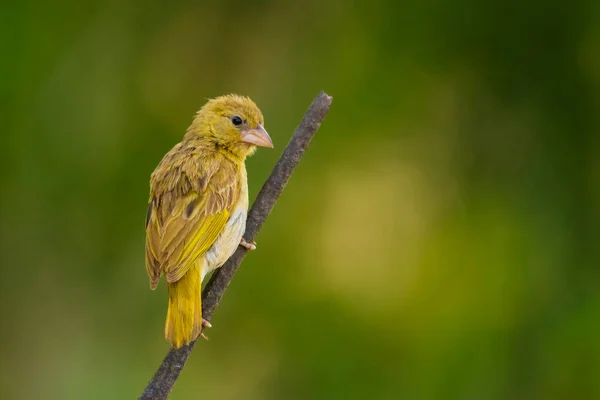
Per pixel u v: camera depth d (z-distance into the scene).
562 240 13.70
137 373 13.48
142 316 13.62
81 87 13.85
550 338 13.15
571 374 13.02
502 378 12.92
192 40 14.20
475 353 12.95
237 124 8.94
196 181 8.34
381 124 13.93
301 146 7.69
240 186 8.54
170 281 7.67
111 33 14.03
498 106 14.23
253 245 7.80
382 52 14.17
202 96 14.07
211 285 7.82
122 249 13.70
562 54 14.15
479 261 13.49
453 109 14.22
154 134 13.84
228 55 14.23
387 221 13.65
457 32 14.27
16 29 13.70
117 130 13.83
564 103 14.13
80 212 13.77
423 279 13.38
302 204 13.48
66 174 13.75
